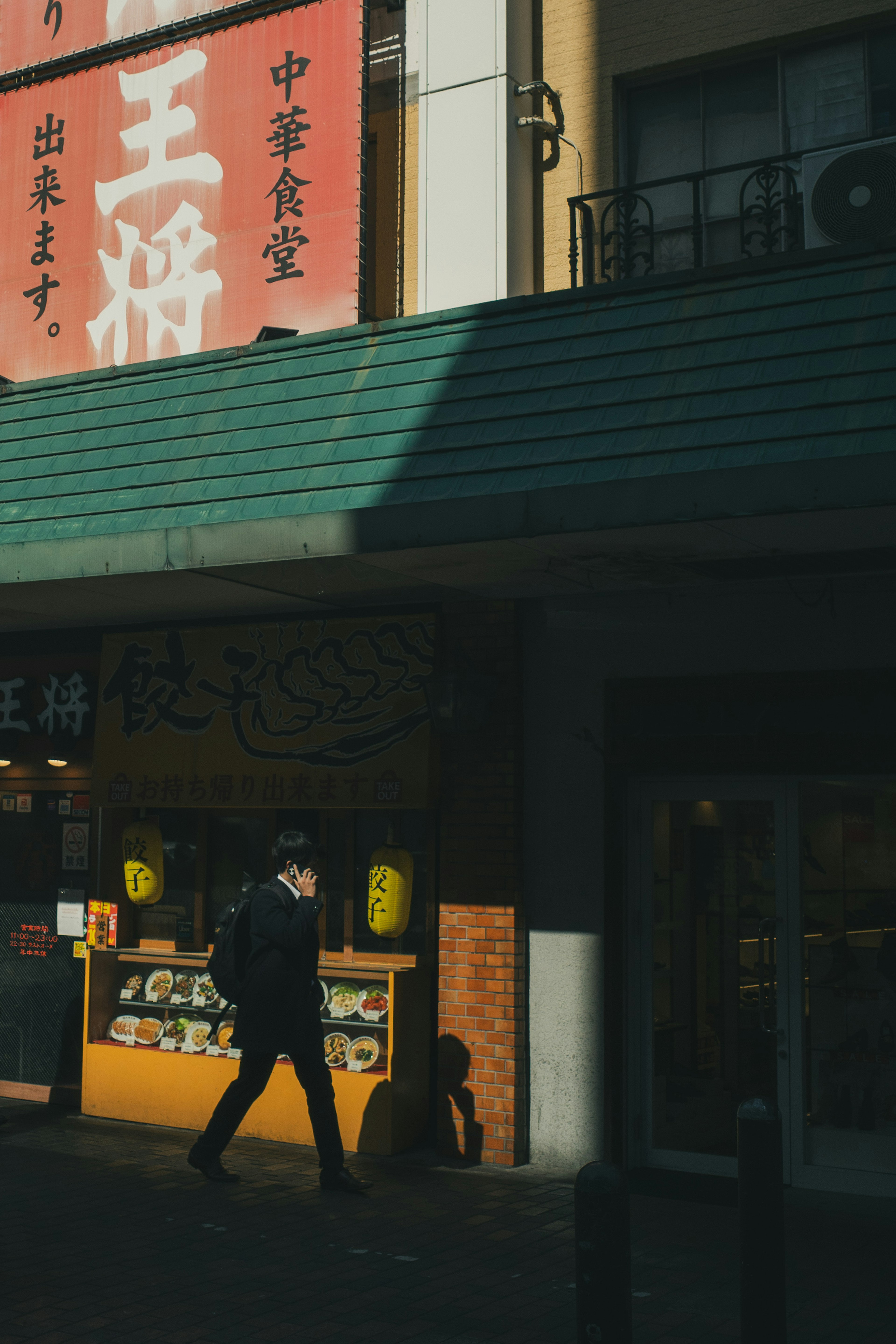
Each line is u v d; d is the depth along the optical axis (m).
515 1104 7.24
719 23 7.47
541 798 7.47
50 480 7.27
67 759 9.16
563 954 7.33
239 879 8.59
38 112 8.78
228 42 8.09
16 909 9.25
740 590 7.00
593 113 7.80
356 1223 6.18
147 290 8.20
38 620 8.71
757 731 6.88
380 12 8.34
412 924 7.94
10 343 8.67
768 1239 3.87
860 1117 6.73
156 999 8.55
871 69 7.20
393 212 8.22
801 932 6.94
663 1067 7.25
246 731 8.19
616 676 7.31
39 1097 8.98
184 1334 4.78
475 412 6.08
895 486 4.74
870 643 6.63
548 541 5.69
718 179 7.55
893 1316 5.00
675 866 7.30
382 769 7.70
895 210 6.36
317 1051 6.76
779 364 5.38
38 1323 4.88
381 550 5.82
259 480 6.46
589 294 6.22
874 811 6.80
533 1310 5.08
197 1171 7.09
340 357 6.80
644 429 5.50
